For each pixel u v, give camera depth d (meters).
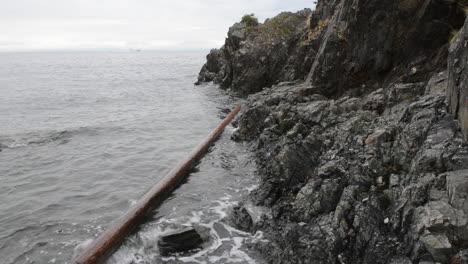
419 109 12.32
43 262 10.59
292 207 12.15
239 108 30.45
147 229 12.31
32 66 145.25
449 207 8.23
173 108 36.31
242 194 14.90
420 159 10.05
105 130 26.81
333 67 22.31
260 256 10.66
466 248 7.58
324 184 11.57
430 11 17.14
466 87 10.01
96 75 91.38
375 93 18.47
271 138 19.09
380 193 10.57
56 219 13.08
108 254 10.83
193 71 101.75
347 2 21.02
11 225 12.63
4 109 37.72
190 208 13.82
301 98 22.50
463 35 10.66
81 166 18.77
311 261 9.48
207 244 11.39
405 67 18.61
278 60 38.16
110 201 14.60
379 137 12.40
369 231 9.49
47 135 25.31
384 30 18.91
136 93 50.62
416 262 8.05
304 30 37.91
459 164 9.18
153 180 16.89
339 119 16.59
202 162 18.92
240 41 45.97
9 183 16.47
